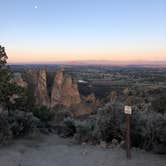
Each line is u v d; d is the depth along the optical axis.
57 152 8.94
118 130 10.16
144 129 9.35
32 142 10.72
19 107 15.60
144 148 9.24
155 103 14.48
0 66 15.05
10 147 9.59
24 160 7.92
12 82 15.68
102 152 8.80
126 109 7.93
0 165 7.36
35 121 12.95
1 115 10.68
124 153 8.61
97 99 57.94
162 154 8.68
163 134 9.02
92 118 11.98
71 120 13.44
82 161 7.82
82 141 10.71
